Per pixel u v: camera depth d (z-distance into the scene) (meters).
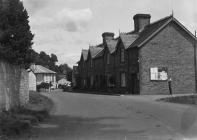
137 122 17.06
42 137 13.20
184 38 44.09
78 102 30.12
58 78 109.06
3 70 17.02
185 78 44.03
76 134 13.83
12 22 20.02
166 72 43.22
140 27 50.03
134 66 44.03
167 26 43.41
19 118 16.39
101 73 59.22
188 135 12.80
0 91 16.30
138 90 42.81
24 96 23.47
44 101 29.25
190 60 44.31
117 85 50.06
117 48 49.69
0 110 16.16
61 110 23.30
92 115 20.27
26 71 24.39
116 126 15.87
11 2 20.27
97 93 50.81
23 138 12.90
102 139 12.69
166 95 40.03
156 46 43.03
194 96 34.09
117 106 25.81
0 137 12.55
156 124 16.27
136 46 42.84
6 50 18.38
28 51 20.94
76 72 80.25
